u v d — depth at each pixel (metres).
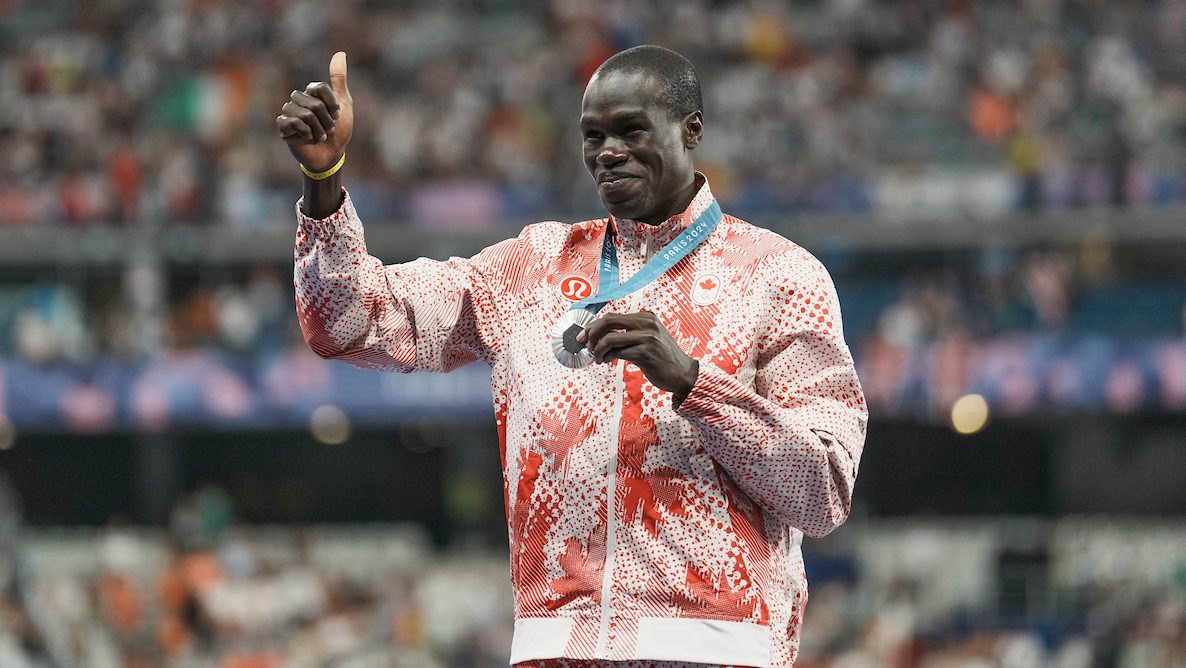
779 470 9.44
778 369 9.98
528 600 9.83
